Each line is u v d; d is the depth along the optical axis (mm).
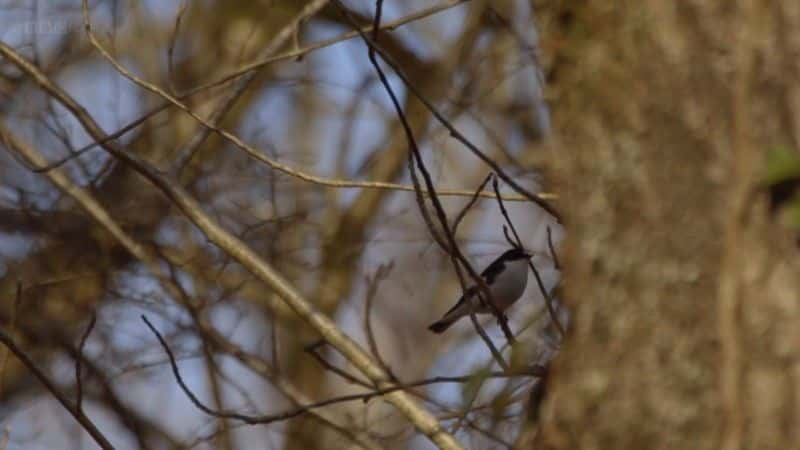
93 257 14688
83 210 13703
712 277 4445
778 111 4453
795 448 4215
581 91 4926
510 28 13773
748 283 4371
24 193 14562
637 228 4637
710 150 4523
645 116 4688
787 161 4352
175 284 12656
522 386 8523
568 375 4746
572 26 5023
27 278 14938
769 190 4410
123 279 14180
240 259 9578
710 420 4352
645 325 4539
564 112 4992
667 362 4465
